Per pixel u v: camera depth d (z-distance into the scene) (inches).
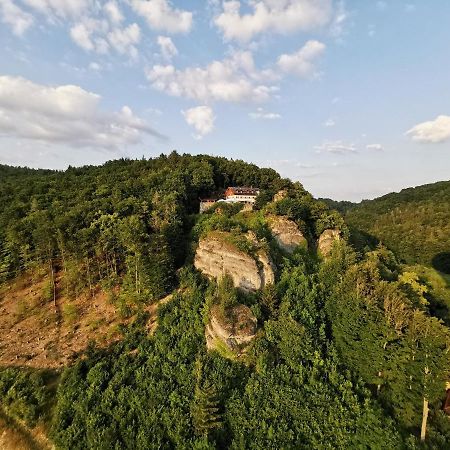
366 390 2034.9
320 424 1875.0
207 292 2632.9
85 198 4323.3
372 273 2610.7
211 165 5315.0
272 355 2175.2
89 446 1888.5
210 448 1744.6
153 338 2455.7
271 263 2778.1
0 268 3356.3
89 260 3164.4
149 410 1977.1
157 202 3769.7
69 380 2231.8
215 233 2970.0
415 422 1978.3
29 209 4212.6
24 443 2038.6
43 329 2733.8
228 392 2018.9
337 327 2332.7
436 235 6215.6
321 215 3821.4
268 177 5418.3
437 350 1955.0
